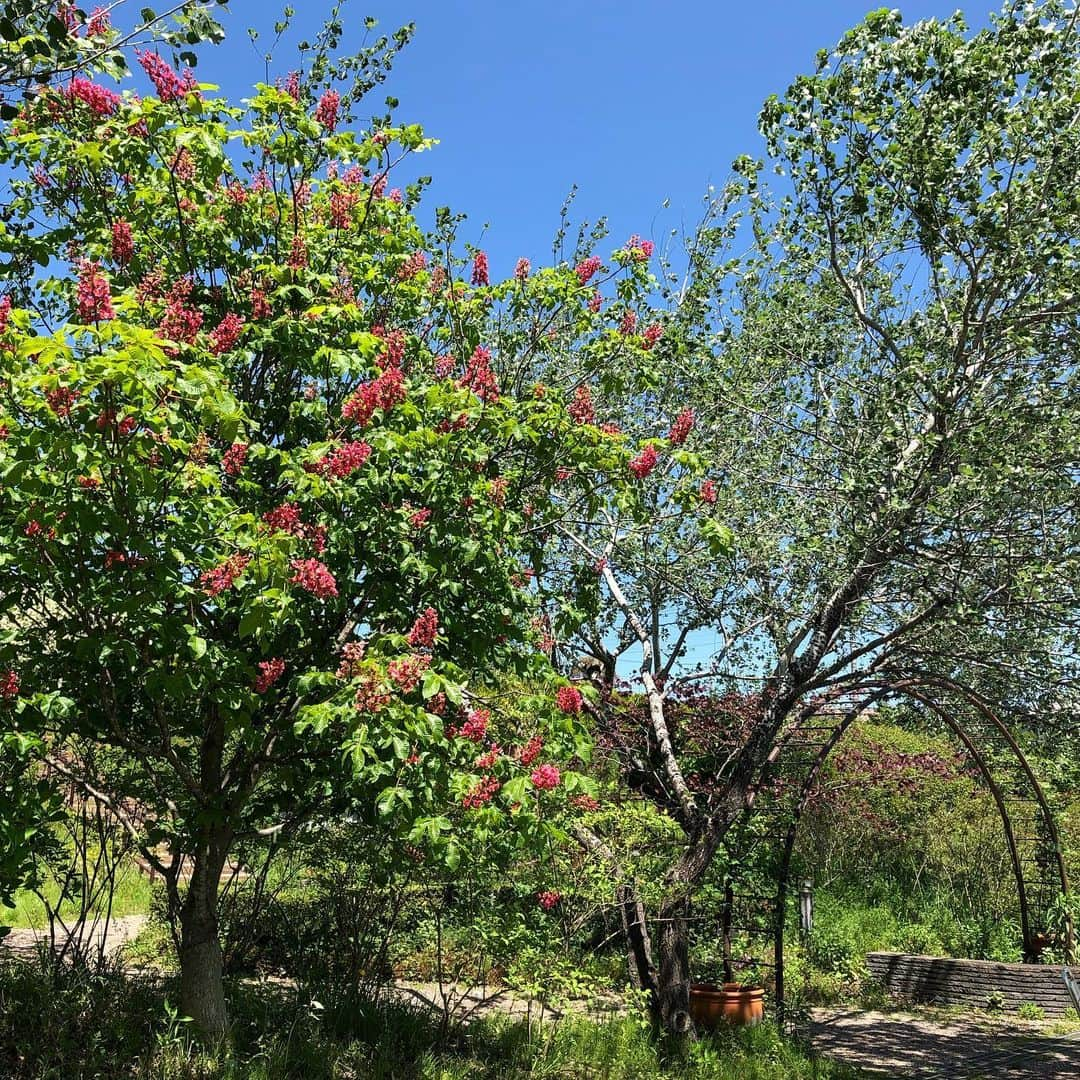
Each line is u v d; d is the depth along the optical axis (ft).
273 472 17.54
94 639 13.44
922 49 21.33
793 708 28.76
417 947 28.27
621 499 18.54
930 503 21.66
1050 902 38.96
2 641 14.16
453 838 14.69
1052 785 37.55
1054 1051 28.91
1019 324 21.72
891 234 23.66
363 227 18.28
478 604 17.15
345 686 14.07
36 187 17.39
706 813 27.22
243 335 16.61
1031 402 22.74
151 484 11.98
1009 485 21.21
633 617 30.25
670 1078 22.56
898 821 47.75
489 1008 26.71
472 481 16.28
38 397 11.68
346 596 15.87
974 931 40.19
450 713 16.61
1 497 12.98
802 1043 27.12
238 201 17.03
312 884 27.45
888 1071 26.43
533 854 21.06
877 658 26.22
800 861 33.47
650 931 27.86
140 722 17.85
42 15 11.44
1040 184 20.44
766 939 32.65
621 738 29.86
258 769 17.57
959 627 24.06
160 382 11.15
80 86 15.40
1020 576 20.89
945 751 47.62
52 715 14.12
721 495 26.73
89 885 24.72
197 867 18.49
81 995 20.18
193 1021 18.42
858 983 37.47
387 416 15.90
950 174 21.08
